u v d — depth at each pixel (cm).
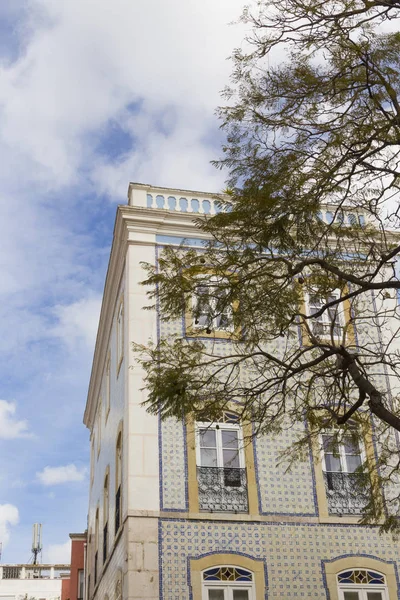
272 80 916
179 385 969
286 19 896
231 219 924
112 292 1950
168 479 1455
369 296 1667
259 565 1423
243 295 940
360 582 1456
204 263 988
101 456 2194
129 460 1455
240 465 1500
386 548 1491
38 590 3800
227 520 1444
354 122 912
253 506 1468
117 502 1656
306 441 1181
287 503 1487
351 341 1616
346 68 909
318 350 1194
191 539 1414
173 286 962
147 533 1400
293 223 916
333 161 913
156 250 1656
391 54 894
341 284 1012
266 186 897
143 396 1514
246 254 931
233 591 1395
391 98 891
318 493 1508
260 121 921
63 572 3953
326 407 999
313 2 883
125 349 1602
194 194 1738
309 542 1462
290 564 1436
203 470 1478
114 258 1812
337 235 983
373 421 1480
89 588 2461
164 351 1037
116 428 1762
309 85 907
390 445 1380
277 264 977
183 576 1383
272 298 938
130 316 1584
